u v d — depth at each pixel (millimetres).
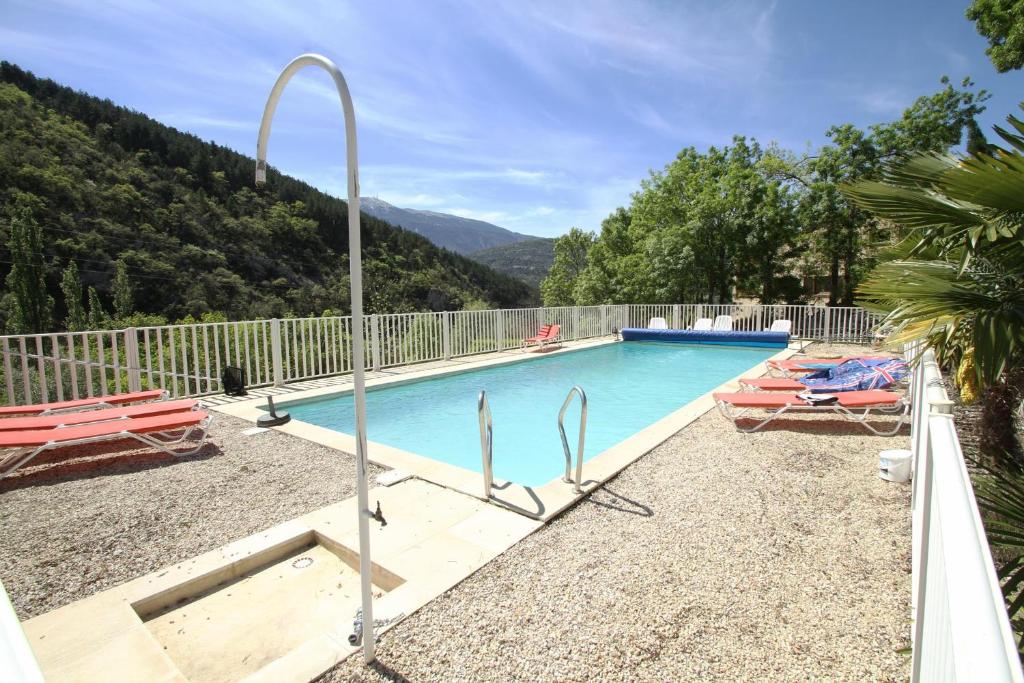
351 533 3324
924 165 3389
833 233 19766
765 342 14578
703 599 2623
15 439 4281
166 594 2748
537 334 14477
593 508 3738
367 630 2172
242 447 5219
